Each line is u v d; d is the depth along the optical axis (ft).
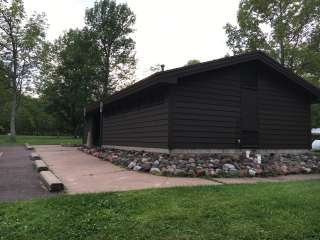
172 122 31.96
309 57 72.38
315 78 76.28
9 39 101.45
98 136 62.44
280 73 38.42
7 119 175.83
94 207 16.98
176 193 19.22
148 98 37.35
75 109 121.60
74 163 35.55
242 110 36.45
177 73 30.73
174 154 31.76
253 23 77.97
